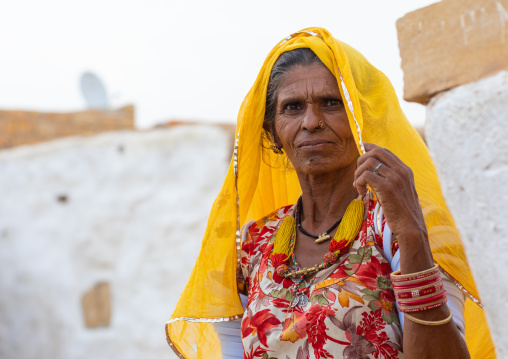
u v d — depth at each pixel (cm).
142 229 841
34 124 1034
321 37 205
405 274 166
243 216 232
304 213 210
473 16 117
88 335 868
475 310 201
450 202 123
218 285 226
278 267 198
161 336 817
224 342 225
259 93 220
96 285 872
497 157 115
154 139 843
